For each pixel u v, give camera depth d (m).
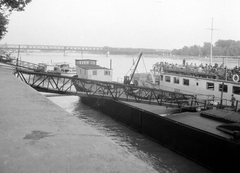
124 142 25.73
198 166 19.27
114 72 114.00
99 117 36.94
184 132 21.12
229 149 16.94
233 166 16.61
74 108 42.97
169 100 34.91
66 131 3.36
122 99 29.77
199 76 37.44
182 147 21.36
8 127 3.52
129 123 31.12
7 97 6.37
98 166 2.22
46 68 70.94
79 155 2.49
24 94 6.92
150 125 26.48
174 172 18.83
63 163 2.30
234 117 23.70
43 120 3.99
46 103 5.64
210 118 25.67
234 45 101.06
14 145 2.79
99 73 46.47
